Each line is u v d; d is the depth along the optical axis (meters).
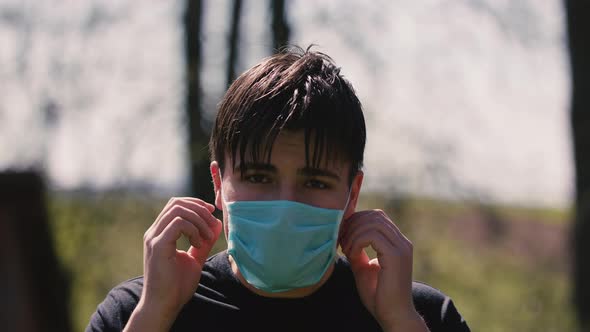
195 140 5.91
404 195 6.49
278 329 1.92
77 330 6.83
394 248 1.93
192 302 1.96
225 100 1.99
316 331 1.92
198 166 5.87
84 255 6.84
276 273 1.87
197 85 6.05
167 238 1.89
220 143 1.98
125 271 7.00
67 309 6.20
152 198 6.79
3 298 5.76
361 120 1.99
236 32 6.12
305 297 1.96
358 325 1.95
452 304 2.13
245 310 1.94
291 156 1.83
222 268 2.02
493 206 6.69
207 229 1.92
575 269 6.18
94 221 6.78
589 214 6.11
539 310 6.43
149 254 1.90
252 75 1.96
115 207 6.81
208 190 5.86
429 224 6.63
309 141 1.83
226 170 1.96
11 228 5.78
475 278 6.66
